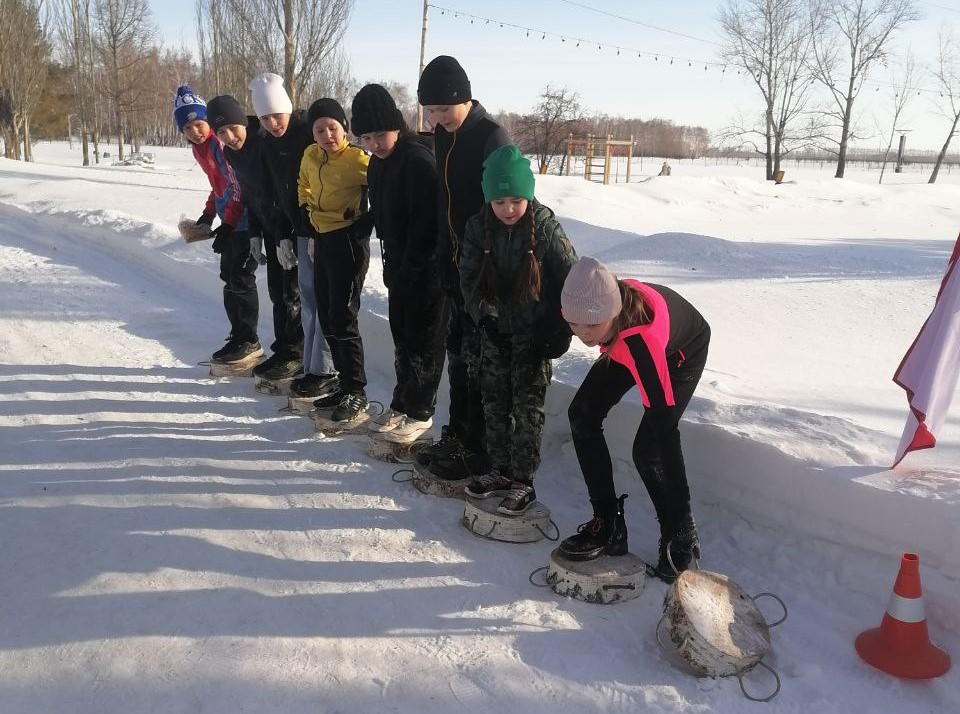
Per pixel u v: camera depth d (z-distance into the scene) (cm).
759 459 336
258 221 519
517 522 343
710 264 906
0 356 591
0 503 369
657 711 243
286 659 264
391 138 385
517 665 263
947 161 8312
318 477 406
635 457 324
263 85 448
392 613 291
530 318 334
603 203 2389
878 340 597
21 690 247
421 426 430
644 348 284
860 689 255
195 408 502
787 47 4284
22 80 3466
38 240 1059
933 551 283
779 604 299
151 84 5919
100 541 336
